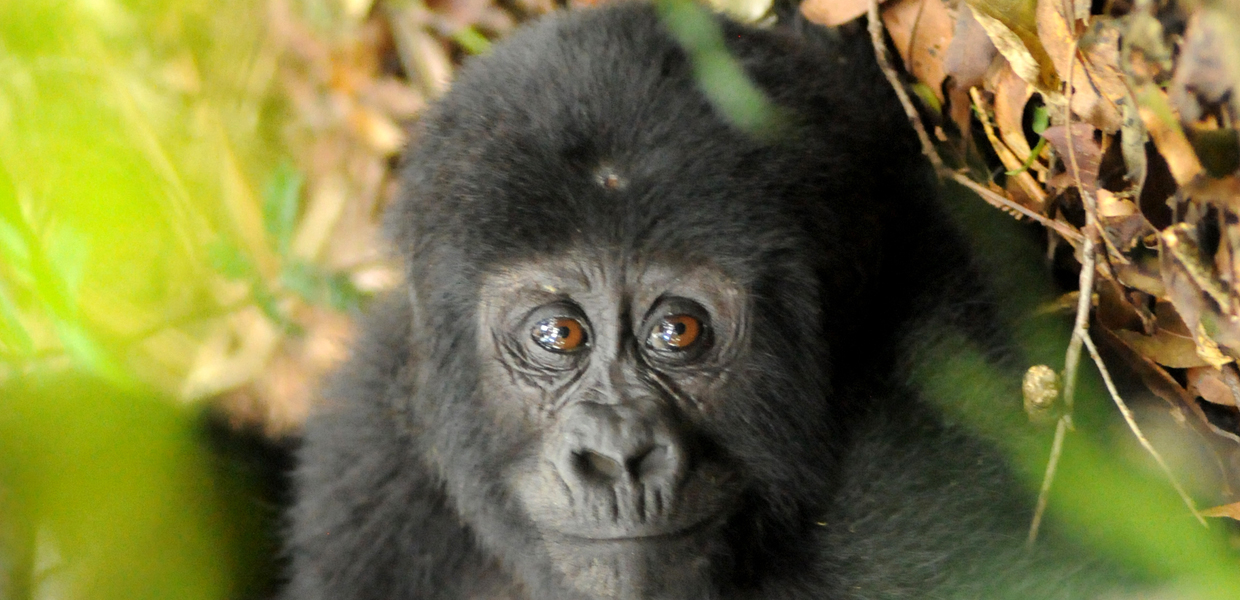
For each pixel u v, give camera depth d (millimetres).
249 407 12320
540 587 8070
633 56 7246
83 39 11102
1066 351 7898
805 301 7250
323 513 9094
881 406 8070
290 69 12328
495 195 7070
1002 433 7906
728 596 7910
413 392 8484
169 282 11828
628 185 6922
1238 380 6582
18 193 10188
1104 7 6746
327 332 12219
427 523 8867
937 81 8391
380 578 8914
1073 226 7723
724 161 6945
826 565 8008
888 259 8125
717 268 7062
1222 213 6035
